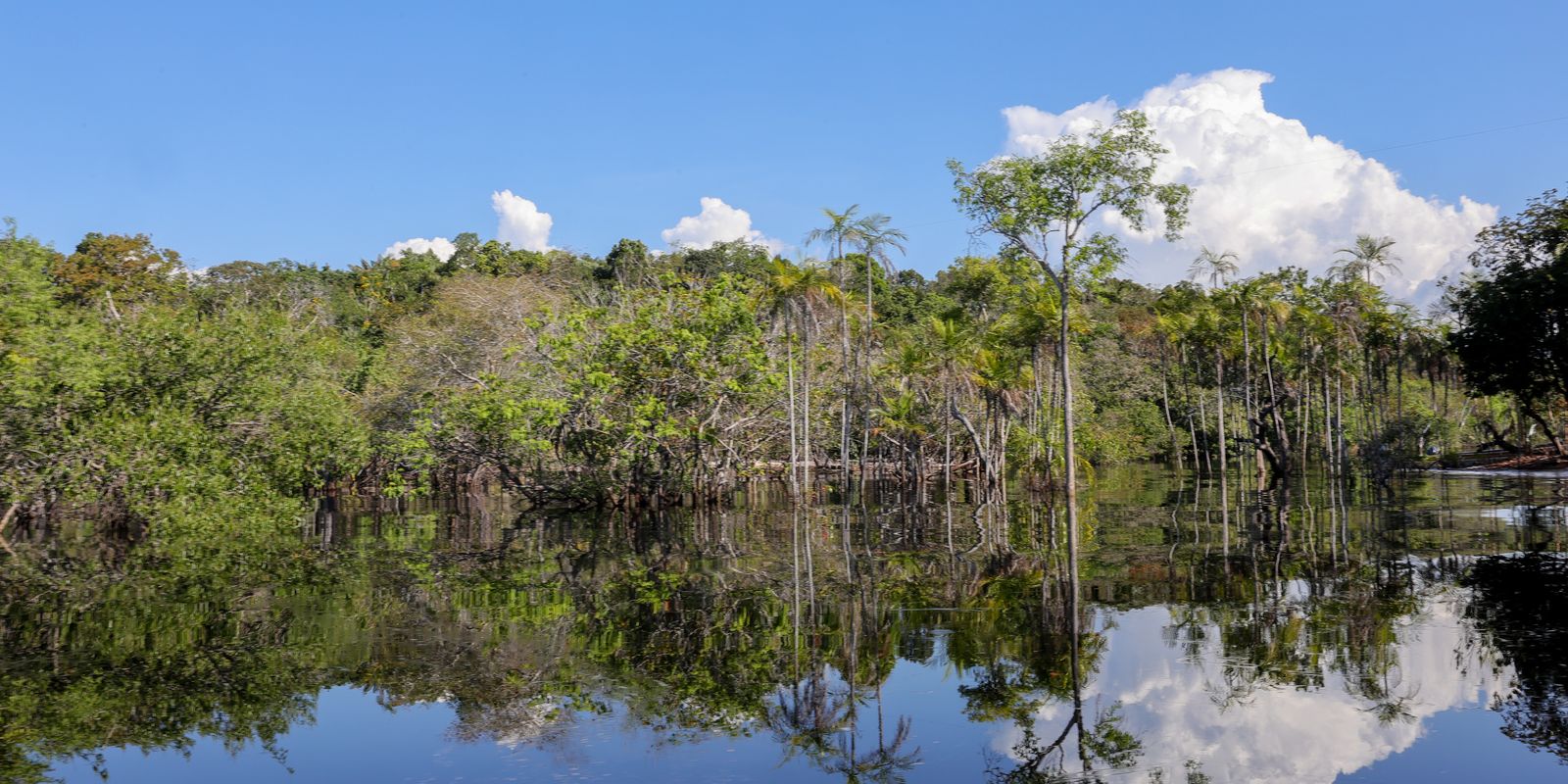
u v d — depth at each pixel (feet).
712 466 114.83
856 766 28.60
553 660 40.78
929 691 36.06
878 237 112.78
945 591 55.26
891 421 151.74
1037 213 88.28
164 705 35.09
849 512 110.32
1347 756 28.60
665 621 48.03
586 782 27.50
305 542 82.33
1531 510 93.56
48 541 81.66
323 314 212.23
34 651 42.52
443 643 43.70
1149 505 110.93
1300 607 48.32
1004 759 29.12
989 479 136.87
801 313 112.27
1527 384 116.78
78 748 30.83
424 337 152.25
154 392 88.69
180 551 76.02
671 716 33.50
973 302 170.09
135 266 167.53
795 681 37.50
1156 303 177.68
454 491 146.72
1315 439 214.48
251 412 96.22
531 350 122.83
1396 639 41.42
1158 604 50.01
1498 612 46.11
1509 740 29.53
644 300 116.88
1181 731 31.09
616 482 110.73
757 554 72.90
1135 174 88.22
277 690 36.70
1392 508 99.19
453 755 29.96
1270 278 153.69
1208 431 216.74
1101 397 218.18
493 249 274.57
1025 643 42.60
